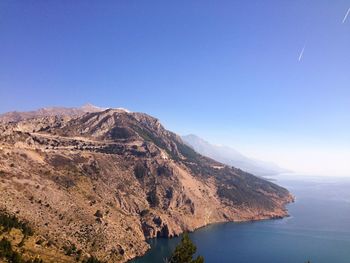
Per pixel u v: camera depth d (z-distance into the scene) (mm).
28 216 181875
